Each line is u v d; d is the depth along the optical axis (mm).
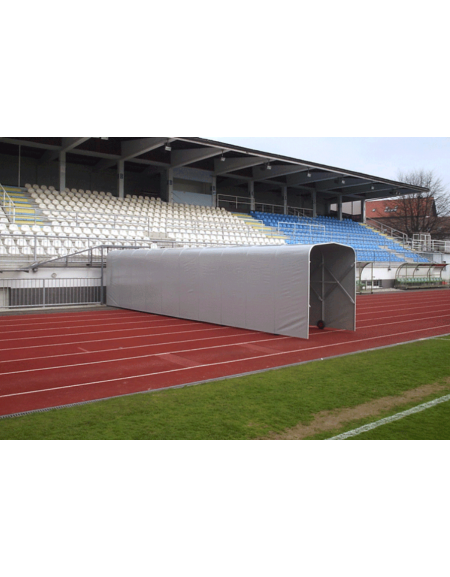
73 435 5402
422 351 10320
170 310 16547
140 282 18156
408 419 5930
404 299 26531
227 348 10695
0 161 28719
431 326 14875
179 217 29922
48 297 19422
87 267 20562
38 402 6617
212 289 14742
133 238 24312
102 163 30625
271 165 35688
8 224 20703
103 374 8250
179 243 25312
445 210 58281
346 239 38844
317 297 14445
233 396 6887
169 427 5664
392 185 42219
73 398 6820
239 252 13820
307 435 5438
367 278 34688
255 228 33656
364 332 13383
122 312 18125
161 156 30953
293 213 45750
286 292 12406
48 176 30484
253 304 13336
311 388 7312
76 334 12602
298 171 35062
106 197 28250
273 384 7547
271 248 12922
